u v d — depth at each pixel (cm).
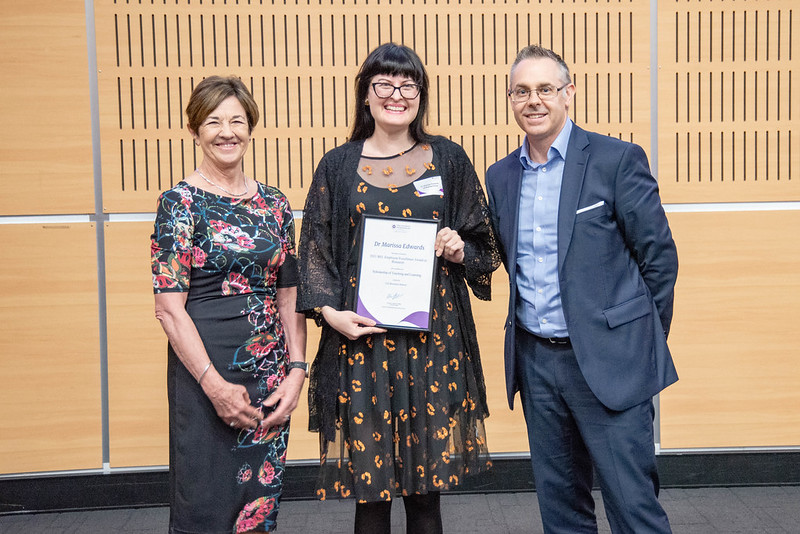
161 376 352
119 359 349
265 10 349
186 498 220
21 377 346
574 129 233
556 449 243
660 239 225
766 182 357
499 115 357
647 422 229
